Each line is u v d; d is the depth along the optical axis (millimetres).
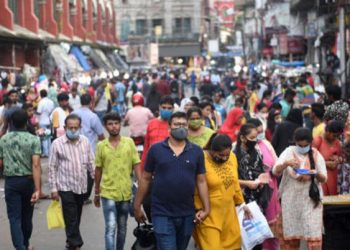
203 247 16609
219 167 16734
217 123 32781
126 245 21859
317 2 68250
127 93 69812
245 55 165625
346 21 55688
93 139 27172
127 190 19547
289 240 18391
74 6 121625
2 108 33594
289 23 99438
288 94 31359
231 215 16844
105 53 141125
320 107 24188
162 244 16391
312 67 79625
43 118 39844
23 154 19828
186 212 16453
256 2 148750
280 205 18719
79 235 20797
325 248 18562
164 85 57469
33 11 89938
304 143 18188
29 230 20516
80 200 20984
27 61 86438
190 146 16578
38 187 19844
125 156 19531
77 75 86000
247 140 18703
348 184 20000
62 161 20562
